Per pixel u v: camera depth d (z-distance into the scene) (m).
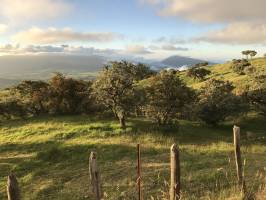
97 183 8.16
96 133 33.09
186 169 19.62
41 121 42.53
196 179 17.31
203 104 41.84
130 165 22.27
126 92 35.62
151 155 25.12
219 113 41.16
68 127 36.81
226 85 51.59
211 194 13.28
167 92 37.16
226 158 22.17
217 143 30.28
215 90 44.94
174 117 37.56
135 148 27.06
